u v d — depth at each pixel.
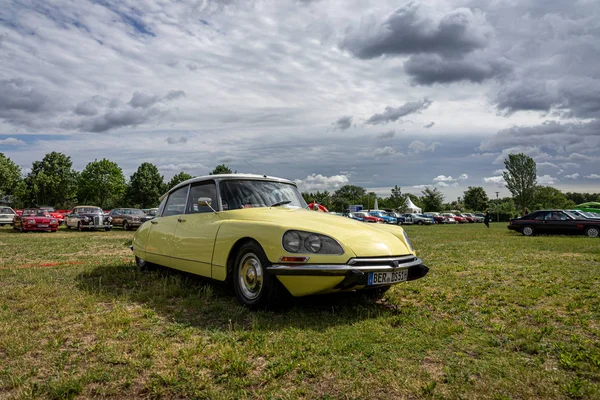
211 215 4.40
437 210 88.62
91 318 3.37
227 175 4.69
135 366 2.40
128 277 5.34
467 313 3.71
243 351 2.62
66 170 71.25
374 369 2.35
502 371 2.35
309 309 3.69
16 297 4.12
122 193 75.25
